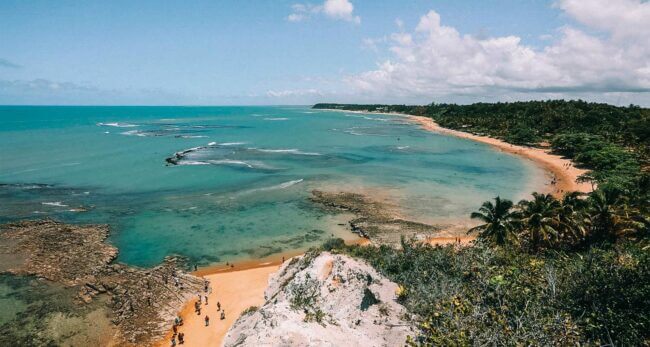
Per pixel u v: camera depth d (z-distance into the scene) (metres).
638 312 14.08
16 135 149.25
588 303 15.07
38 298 34.75
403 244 31.33
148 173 83.06
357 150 120.75
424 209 61.41
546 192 73.00
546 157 109.44
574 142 110.31
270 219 56.97
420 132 177.38
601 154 89.00
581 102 185.75
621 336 13.08
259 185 74.19
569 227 38.56
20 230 49.66
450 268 22.38
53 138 140.62
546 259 26.16
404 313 16.66
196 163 94.31
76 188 71.06
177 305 35.00
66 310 33.28
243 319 16.42
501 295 15.81
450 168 94.12
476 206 63.47
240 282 39.34
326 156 107.94
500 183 79.44
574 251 37.72
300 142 139.12
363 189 72.31
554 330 12.71
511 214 40.25
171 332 31.62
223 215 58.44
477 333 12.83
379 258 27.23
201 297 36.53
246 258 45.25
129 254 45.78
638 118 135.75
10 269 39.41
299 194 68.69
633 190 47.47
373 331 15.18
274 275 28.34
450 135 164.00
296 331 13.00
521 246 38.97
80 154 105.38
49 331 30.69
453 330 13.16
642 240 32.59
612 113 150.25
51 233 49.03
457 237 50.22
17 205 60.75
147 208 60.94
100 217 56.66
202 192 69.56
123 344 30.17
